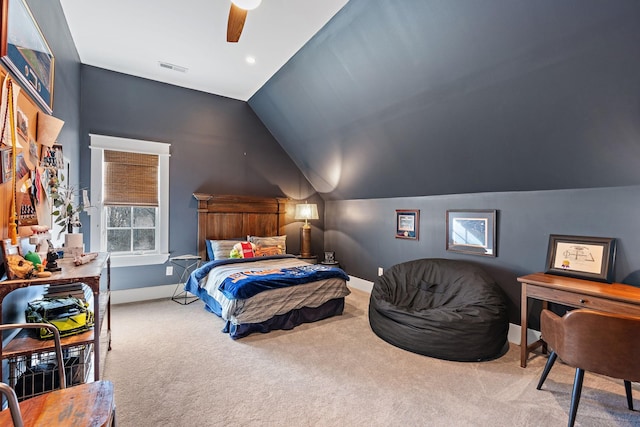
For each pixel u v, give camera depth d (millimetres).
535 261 2875
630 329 1556
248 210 4730
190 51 3303
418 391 2076
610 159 2275
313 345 2764
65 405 1081
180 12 2670
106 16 2725
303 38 3018
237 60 3479
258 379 2199
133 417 1779
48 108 2123
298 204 5113
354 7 2514
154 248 4137
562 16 1817
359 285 4898
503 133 2637
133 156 3908
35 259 1610
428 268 3457
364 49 2793
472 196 3418
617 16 1677
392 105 3115
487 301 2725
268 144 4969
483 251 3273
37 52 1895
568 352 1754
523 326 2449
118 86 3805
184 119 4242
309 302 3289
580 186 2590
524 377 2271
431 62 2525
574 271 2514
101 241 3729
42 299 1789
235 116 4660
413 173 3713
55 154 2291
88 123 3631
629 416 1836
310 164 4938
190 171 4301
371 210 4711
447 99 2697
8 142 1494
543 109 2293
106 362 2408
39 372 1622
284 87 3922
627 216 2357
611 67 1867
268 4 2521
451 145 3066
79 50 3312
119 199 3822
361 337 2947
